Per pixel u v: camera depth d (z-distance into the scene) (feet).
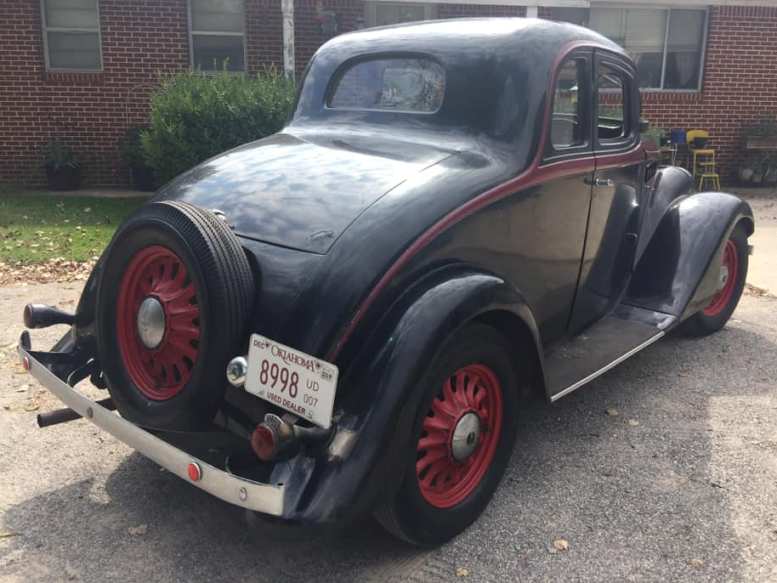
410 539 8.97
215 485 7.68
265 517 7.70
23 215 30.27
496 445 9.96
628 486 10.89
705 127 44.50
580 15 43.04
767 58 43.86
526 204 10.66
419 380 8.21
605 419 13.12
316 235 8.80
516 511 10.21
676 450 12.00
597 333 13.64
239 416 8.58
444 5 42.14
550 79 11.07
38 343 16.43
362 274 8.43
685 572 8.95
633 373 15.33
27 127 38.63
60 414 10.26
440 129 11.14
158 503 10.37
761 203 39.01
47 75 38.11
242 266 8.29
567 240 12.07
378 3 41.78
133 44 38.40
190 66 38.96
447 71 11.32
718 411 13.51
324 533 7.64
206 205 9.72
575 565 9.07
